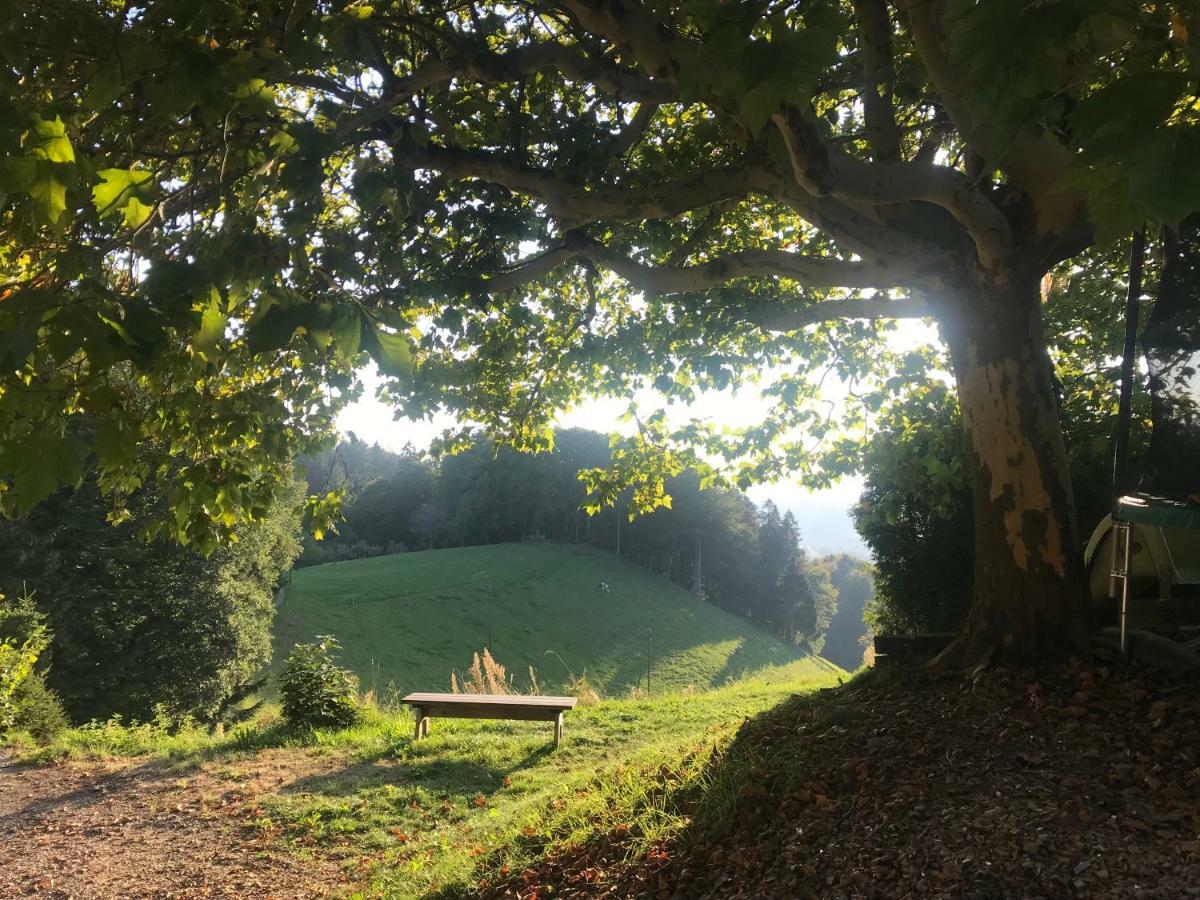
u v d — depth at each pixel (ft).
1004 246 17.25
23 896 19.83
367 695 41.34
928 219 18.03
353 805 24.39
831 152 14.96
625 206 18.42
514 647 156.87
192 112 13.00
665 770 19.17
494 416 35.27
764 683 42.42
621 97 18.28
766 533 255.29
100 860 21.74
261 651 107.14
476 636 158.20
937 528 36.70
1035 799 12.81
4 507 10.92
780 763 16.46
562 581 204.74
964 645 19.04
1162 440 16.80
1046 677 17.10
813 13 8.61
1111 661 17.24
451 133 19.47
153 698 85.30
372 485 283.18
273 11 13.55
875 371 34.50
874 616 41.39
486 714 30.04
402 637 150.30
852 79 19.56
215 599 92.27
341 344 7.87
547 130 21.33
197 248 10.71
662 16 14.78
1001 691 16.92
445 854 19.42
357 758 29.17
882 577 39.32
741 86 8.61
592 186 20.13
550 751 28.86
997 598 18.45
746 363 33.63
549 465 264.72
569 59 17.72
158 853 22.00
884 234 17.83
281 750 30.89
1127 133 5.49
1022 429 18.15
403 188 12.12
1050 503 18.10
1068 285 37.06
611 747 28.76
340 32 14.32
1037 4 6.13
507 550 239.50
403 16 18.17
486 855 18.04
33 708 36.04
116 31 10.47
